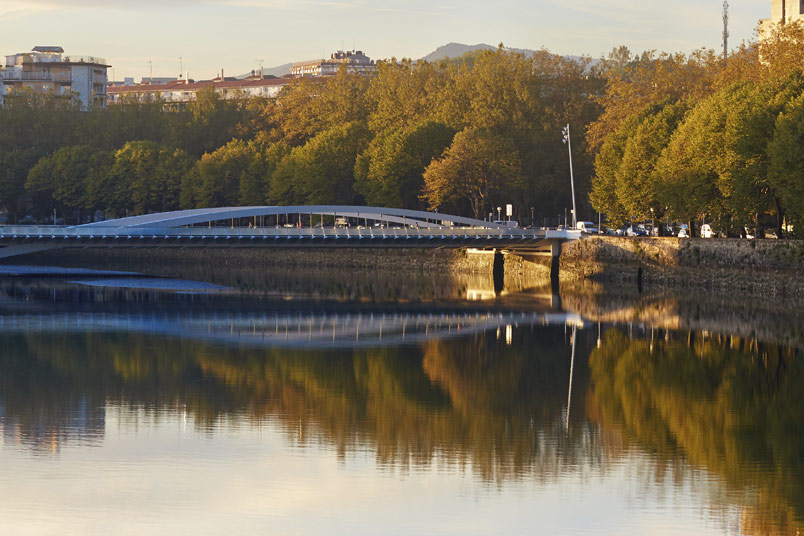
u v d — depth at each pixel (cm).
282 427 10562
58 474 8850
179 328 17712
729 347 15588
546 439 10225
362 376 13375
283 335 16975
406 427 10631
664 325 18025
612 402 11925
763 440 10194
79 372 13475
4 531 7619
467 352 15362
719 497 8475
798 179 18838
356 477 8894
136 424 10600
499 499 8388
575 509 8181
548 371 13825
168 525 7731
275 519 7881
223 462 9262
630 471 9162
